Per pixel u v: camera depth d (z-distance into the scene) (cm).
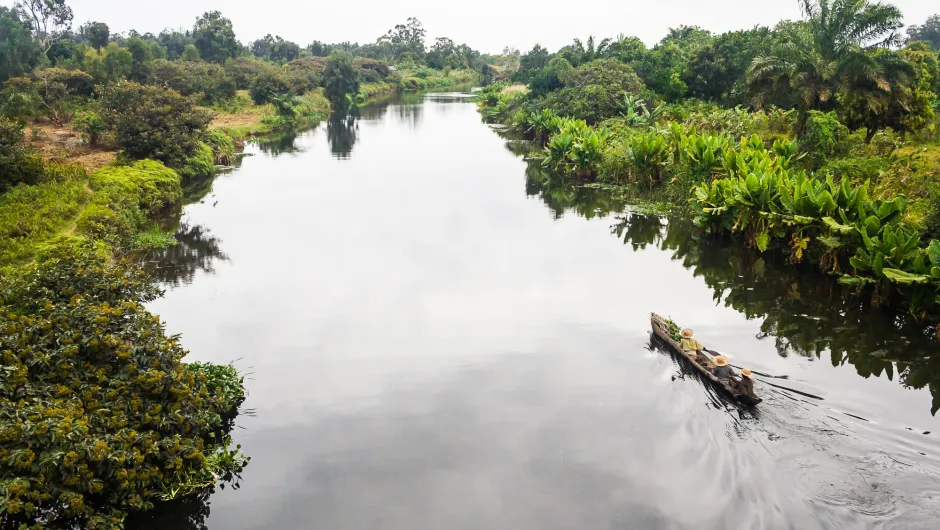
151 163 2894
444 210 2683
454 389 1212
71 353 949
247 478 956
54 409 838
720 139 2528
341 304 1648
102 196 2233
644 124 3853
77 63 5659
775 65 2970
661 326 1375
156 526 859
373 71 10031
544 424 1084
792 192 1847
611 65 4972
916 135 2983
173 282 1820
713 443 981
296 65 8888
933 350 1314
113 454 828
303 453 1017
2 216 1925
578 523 842
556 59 6581
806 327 1439
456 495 909
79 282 1249
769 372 1211
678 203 2658
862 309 1522
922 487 859
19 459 748
